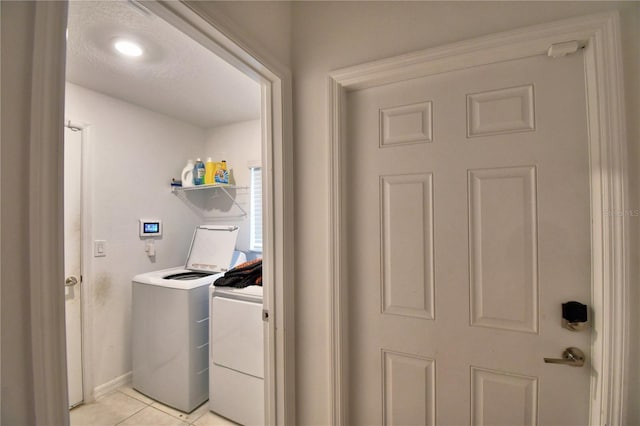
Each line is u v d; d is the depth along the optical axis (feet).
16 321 1.47
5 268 1.44
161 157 8.11
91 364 6.52
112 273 6.97
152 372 6.49
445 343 3.51
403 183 3.74
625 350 2.61
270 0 3.74
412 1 3.51
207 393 6.40
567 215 3.02
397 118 3.78
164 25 4.32
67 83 6.21
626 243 2.63
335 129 3.85
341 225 3.86
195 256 7.82
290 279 4.03
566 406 3.03
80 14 4.02
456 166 3.47
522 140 3.19
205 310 6.41
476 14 3.21
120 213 7.16
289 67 4.14
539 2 2.97
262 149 4.09
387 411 3.81
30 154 1.51
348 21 3.85
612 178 2.69
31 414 1.52
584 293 2.95
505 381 3.26
